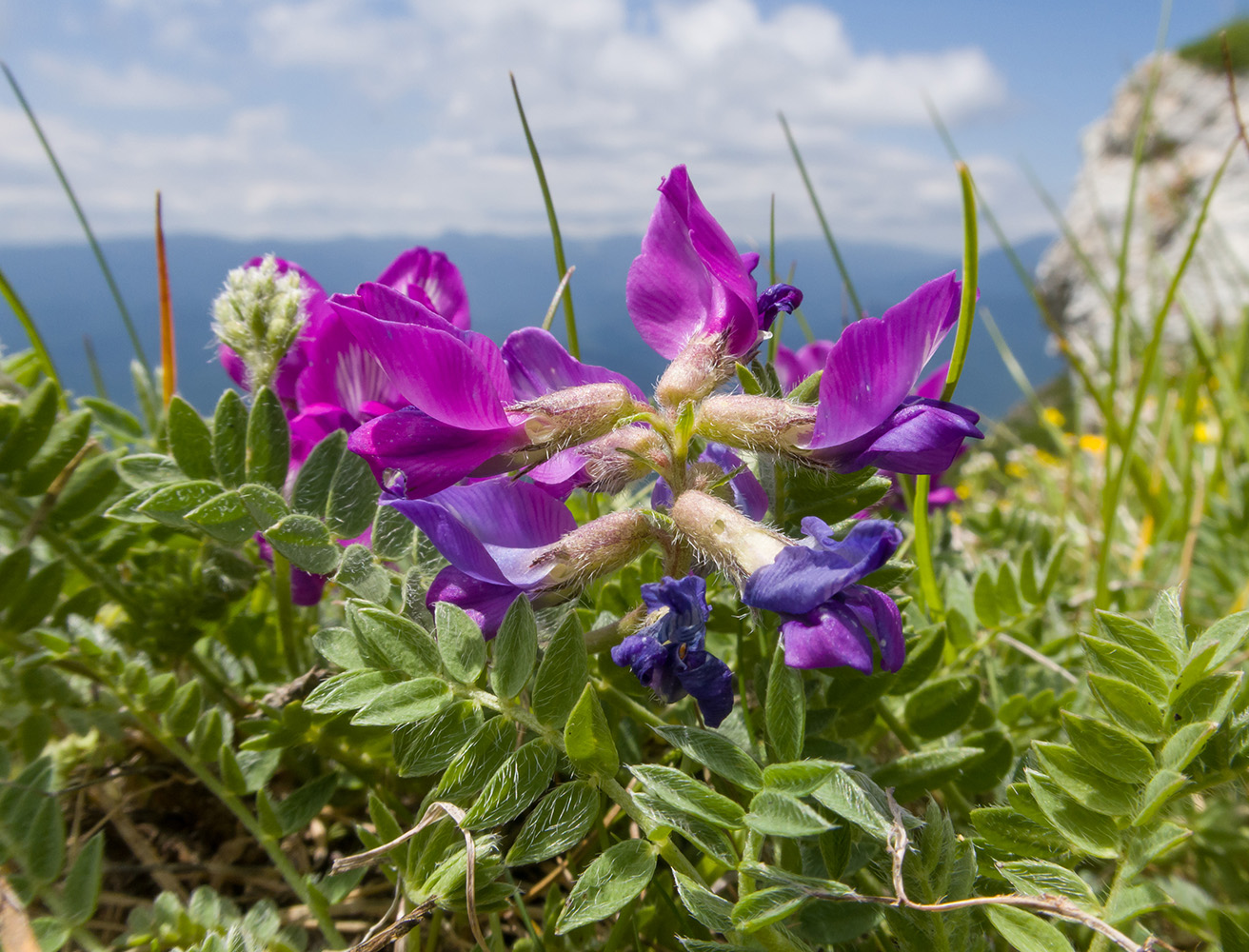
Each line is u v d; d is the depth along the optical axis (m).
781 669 0.06
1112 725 0.06
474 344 0.07
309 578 0.09
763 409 0.07
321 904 0.07
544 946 0.07
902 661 0.06
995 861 0.07
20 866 0.07
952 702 0.08
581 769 0.06
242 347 0.09
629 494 0.11
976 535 0.17
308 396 0.09
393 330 0.07
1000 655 0.12
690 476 0.08
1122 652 0.06
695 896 0.06
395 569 0.09
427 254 0.10
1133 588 0.16
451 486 0.08
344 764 0.08
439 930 0.08
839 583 0.06
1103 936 0.06
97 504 0.09
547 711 0.06
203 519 0.07
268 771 0.08
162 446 0.11
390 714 0.06
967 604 0.11
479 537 0.07
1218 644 0.06
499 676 0.06
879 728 0.09
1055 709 0.09
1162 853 0.06
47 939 0.07
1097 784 0.06
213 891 0.07
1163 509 0.18
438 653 0.07
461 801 0.06
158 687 0.08
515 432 0.08
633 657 0.06
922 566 0.11
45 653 0.08
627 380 0.08
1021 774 0.08
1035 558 0.10
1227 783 0.06
